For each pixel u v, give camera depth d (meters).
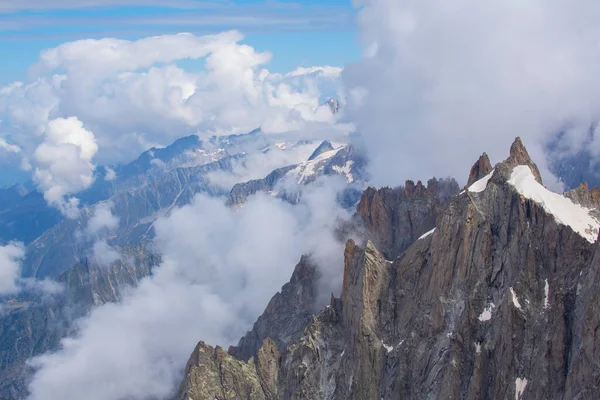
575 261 183.25
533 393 172.75
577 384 161.50
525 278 187.50
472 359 191.25
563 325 171.88
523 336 180.62
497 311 189.75
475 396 185.50
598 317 159.75
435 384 194.75
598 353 157.75
